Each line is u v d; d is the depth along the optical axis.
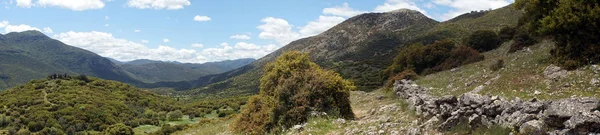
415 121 12.11
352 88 18.08
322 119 15.52
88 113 68.12
